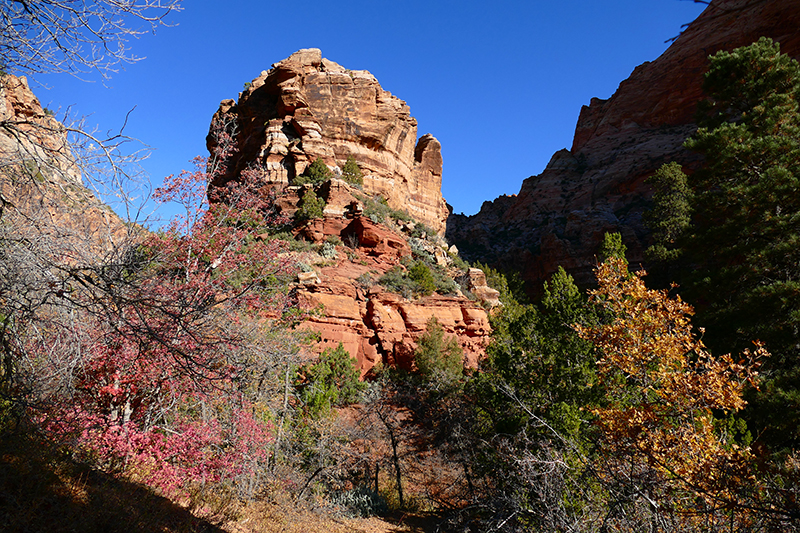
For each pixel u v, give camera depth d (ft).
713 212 61.87
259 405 35.60
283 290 37.88
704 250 63.00
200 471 29.01
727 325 54.54
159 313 18.33
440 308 124.26
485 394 47.83
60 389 20.17
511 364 45.78
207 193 34.76
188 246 29.63
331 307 106.52
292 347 38.86
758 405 44.11
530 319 47.78
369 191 181.16
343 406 79.87
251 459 32.17
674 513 21.04
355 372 83.97
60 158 15.38
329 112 182.50
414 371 106.83
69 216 18.94
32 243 16.26
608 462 24.67
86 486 19.83
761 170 60.64
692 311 27.96
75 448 22.67
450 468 65.77
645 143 304.91
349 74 194.70
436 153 230.27
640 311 29.48
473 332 126.93
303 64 188.96
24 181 16.69
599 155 336.29
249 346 26.04
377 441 75.56
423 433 76.84
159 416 28.48
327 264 122.93
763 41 65.16
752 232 57.88
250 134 175.22
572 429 31.48
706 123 69.41
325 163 167.02
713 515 20.63
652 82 340.80
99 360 25.23
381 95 198.39
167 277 26.89
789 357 49.34
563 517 24.43
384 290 119.44
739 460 19.12
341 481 54.90
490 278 182.70
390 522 49.06
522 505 28.60
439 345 105.09
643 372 28.43
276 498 36.40
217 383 26.27
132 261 17.20
